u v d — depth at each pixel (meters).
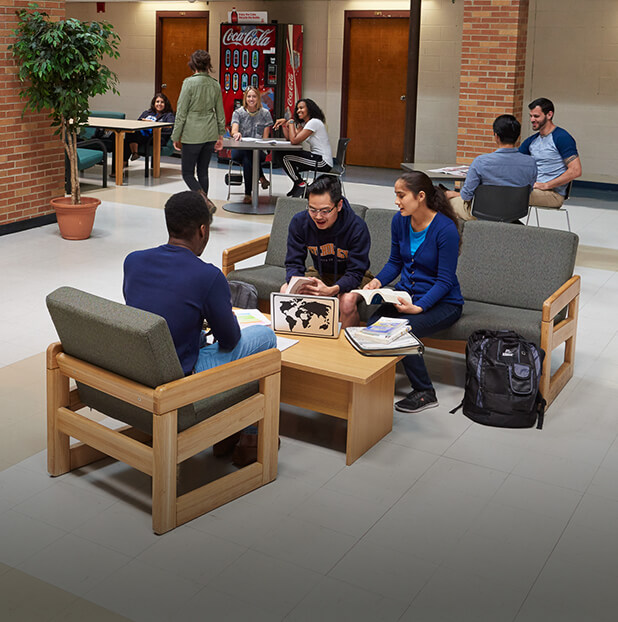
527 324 4.02
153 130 10.33
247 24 12.03
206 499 3.04
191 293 3.00
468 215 6.33
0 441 3.59
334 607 2.55
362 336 3.65
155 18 13.46
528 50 11.09
